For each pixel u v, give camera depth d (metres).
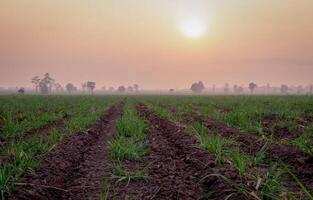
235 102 36.28
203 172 7.32
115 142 10.21
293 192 6.02
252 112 18.88
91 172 8.09
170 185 6.83
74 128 13.95
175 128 14.09
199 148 9.38
